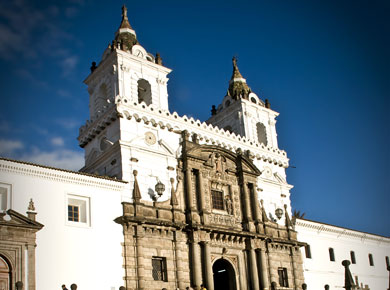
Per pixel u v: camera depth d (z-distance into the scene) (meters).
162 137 53.97
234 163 59.72
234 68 71.75
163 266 49.00
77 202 45.12
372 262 77.81
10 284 38.62
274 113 70.38
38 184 42.75
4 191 40.97
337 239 72.50
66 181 44.50
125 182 48.19
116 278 44.72
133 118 52.12
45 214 42.31
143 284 46.00
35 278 39.97
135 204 48.09
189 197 53.19
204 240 52.16
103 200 46.41
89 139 55.47
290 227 63.88
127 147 50.28
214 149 57.50
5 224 39.28
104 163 52.00
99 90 57.59
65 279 41.66
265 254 58.66
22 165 42.09
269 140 68.38
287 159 67.94
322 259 68.44
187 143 55.28
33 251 40.31
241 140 62.38
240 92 68.44
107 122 52.38
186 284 49.84
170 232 50.22
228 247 54.94
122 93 53.62
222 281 57.56
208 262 51.66
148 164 51.56
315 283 65.69
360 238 76.75
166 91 58.22
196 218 52.75
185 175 54.28
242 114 66.19
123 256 45.88
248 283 55.91
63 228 43.00
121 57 55.03
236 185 59.22
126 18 60.81
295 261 62.50
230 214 56.94
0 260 38.84
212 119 70.75
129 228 46.94
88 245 43.97
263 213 60.72
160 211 50.19
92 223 44.91
